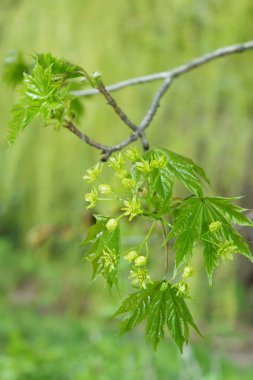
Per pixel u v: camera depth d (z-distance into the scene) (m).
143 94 4.14
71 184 4.18
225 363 7.20
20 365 4.58
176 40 4.11
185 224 1.21
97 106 3.98
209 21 4.08
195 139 4.30
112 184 3.79
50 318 8.73
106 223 1.25
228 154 4.35
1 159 4.37
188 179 1.24
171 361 6.42
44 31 4.11
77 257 4.61
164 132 4.27
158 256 3.23
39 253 4.71
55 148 4.22
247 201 4.83
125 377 4.79
